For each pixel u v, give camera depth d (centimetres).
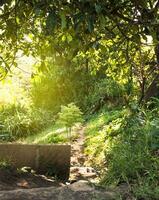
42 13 395
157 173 423
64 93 1427
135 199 377
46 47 581
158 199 378
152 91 781
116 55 710
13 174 530
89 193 386
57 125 1198
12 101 1373
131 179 429
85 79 1402
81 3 374
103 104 1251
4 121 1225
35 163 621
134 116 657
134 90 1032
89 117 1211
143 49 750
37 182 530
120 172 446
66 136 1021
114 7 427
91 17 375
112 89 1220
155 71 798
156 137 503
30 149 623
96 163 736
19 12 486
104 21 389
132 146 511
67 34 469
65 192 390
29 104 1395
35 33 568
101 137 859
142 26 460
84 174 626
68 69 1433
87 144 911
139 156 455
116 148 551
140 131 531
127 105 766
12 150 623
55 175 618
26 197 382
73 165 772
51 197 384
